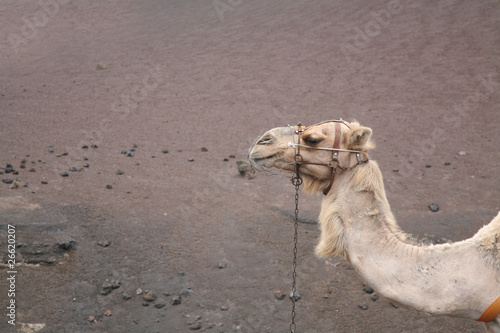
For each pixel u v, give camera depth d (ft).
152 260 23.65
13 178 31.94
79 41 82.74
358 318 19.92
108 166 35.81
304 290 21.71
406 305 13.07
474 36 66.95
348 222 13.35
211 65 66.80
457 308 13.09
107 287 21.27
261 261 23.85
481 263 13.16
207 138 42.93
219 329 19.12
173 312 20.08
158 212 28.43
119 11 99.76
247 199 30.71
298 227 27.14
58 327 18.88
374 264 13.10
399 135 42.22
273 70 63.26
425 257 13.19
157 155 38.73
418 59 62.08
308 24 81.82
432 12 79.20
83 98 55.47
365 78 58.03
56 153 38.24
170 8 99.81
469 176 33.83
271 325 19.44
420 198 30.71
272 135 14.43
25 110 50.80
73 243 24.27
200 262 23.67
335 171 13.75
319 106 50.47
